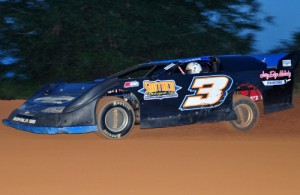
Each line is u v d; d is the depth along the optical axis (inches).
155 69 346.3
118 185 176.6
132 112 304.8
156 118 315.0
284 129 354.3
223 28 748.0
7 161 222.5
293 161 222.7
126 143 279.6
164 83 317.4
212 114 332.2
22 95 636.7
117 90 315.9
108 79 304.7
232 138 308.2
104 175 193.0
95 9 679.7
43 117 296.0
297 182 181.6
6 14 676.7
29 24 665.0
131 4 708.0
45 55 657.6
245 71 343.0
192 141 289.1
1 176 191.8
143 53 677.3
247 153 243.8
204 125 369.7
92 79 644.1
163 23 701.3
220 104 334.6
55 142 282.7
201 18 748.6
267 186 175.5
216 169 204.8
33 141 286.0
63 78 642.8
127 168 206.7
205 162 220.1
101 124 294.8
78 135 315.9
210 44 717.3
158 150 253.6
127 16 697.0
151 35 685.3
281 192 167.3
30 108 316.2
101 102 300.4
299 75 640.4
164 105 317.1
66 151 250.2
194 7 760.3
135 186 175.0
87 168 206.7
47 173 196.7
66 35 659.4
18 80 661.3
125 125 302.4
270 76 348.8
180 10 728.3
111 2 693.3
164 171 200.8
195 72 334.0
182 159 227.3
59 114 291.3
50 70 658.2
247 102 341.7
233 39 737.0
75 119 291.6
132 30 677.9
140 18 698.2
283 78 354.0
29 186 175.3
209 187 173.8
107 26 667.4
